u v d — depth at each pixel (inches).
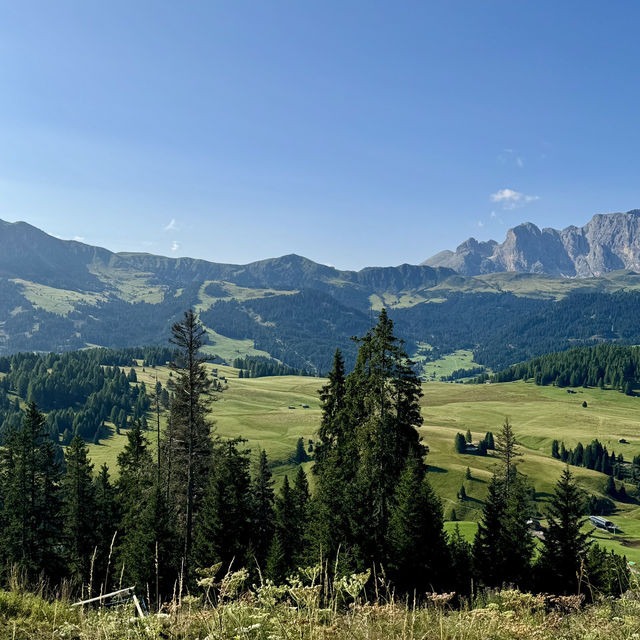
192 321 1390.3
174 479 1504.7
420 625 243.8
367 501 1115.9
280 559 1155.3
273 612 238.2
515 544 1267.2
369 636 217.3
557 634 260.4
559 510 1240.2
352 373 1370.6
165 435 1620.3
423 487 1104.2
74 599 327.3
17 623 257.4
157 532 1069.1
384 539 1069.8
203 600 249.4
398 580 983.0
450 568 1055.6
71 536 1694.1
